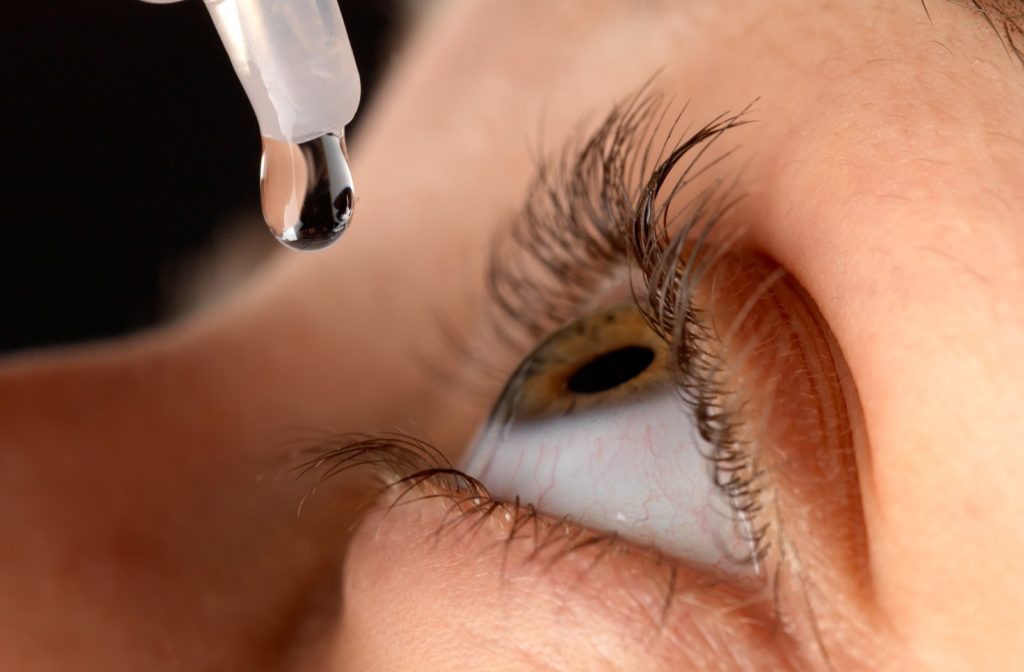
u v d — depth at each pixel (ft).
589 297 0.44
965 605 0.35
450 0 0.50
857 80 0.39
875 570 0.36
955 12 0.39
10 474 0.47
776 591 0.37
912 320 0.36
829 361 0.38
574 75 0.46
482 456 0.40
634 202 0.43
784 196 0.39
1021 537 0.35
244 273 0.62
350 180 0.39
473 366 0.47
